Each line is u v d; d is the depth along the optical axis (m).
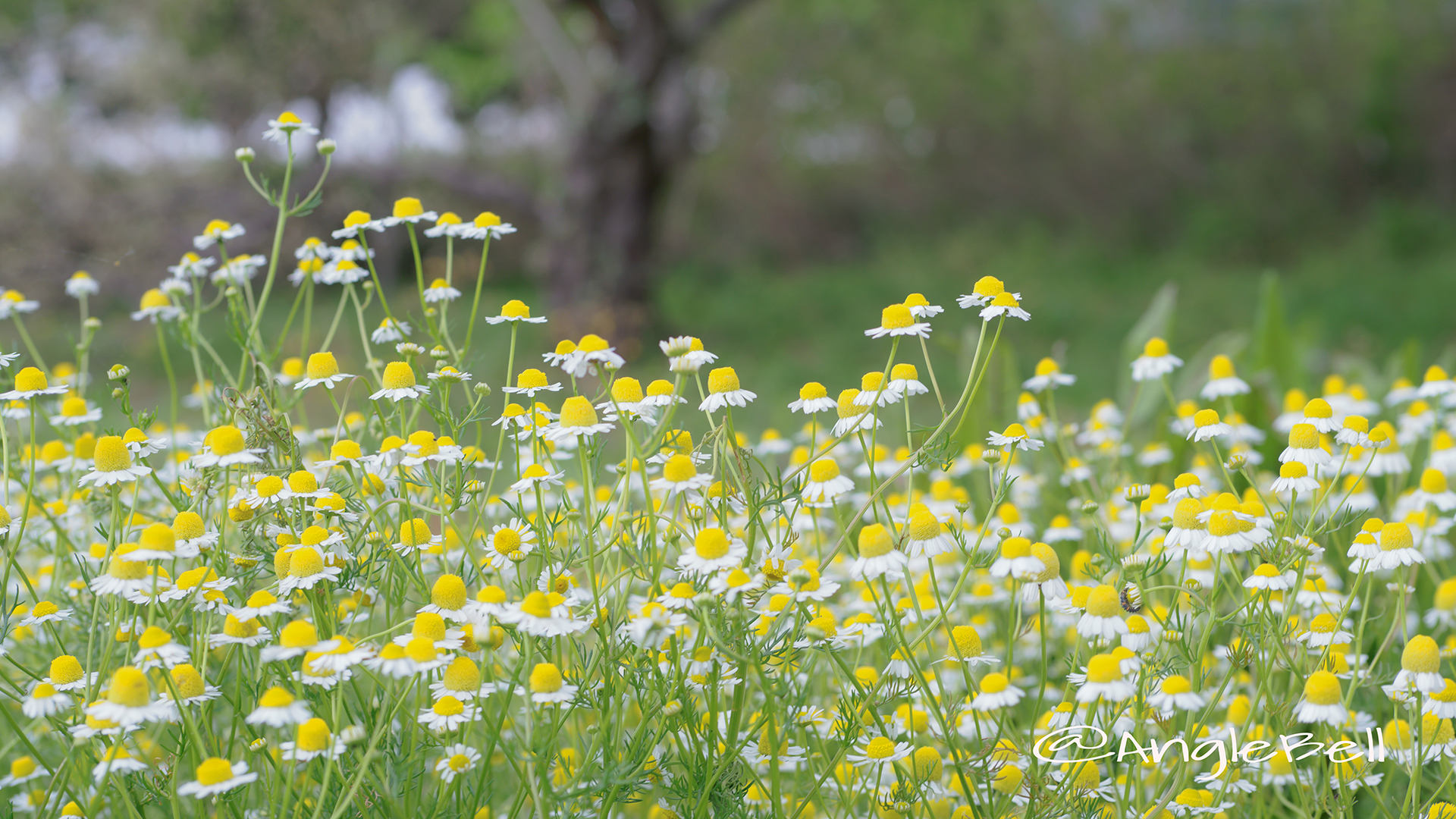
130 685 1.26
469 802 1.30
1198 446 1.54
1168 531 1.36
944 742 1.30
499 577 1.33
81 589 1.35
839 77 8.15
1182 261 8.41
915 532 1.31
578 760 1.32
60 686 1.29
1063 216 9.58
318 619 1.30
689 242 9.10
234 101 4.32
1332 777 1.32
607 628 1.30
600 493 1.39
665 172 5.25
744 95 8.00
